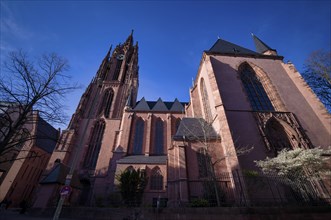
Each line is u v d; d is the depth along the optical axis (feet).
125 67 204.95
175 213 45.55
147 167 98.27
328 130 74.79
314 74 94.94
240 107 78.64
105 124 145.48
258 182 54.85
